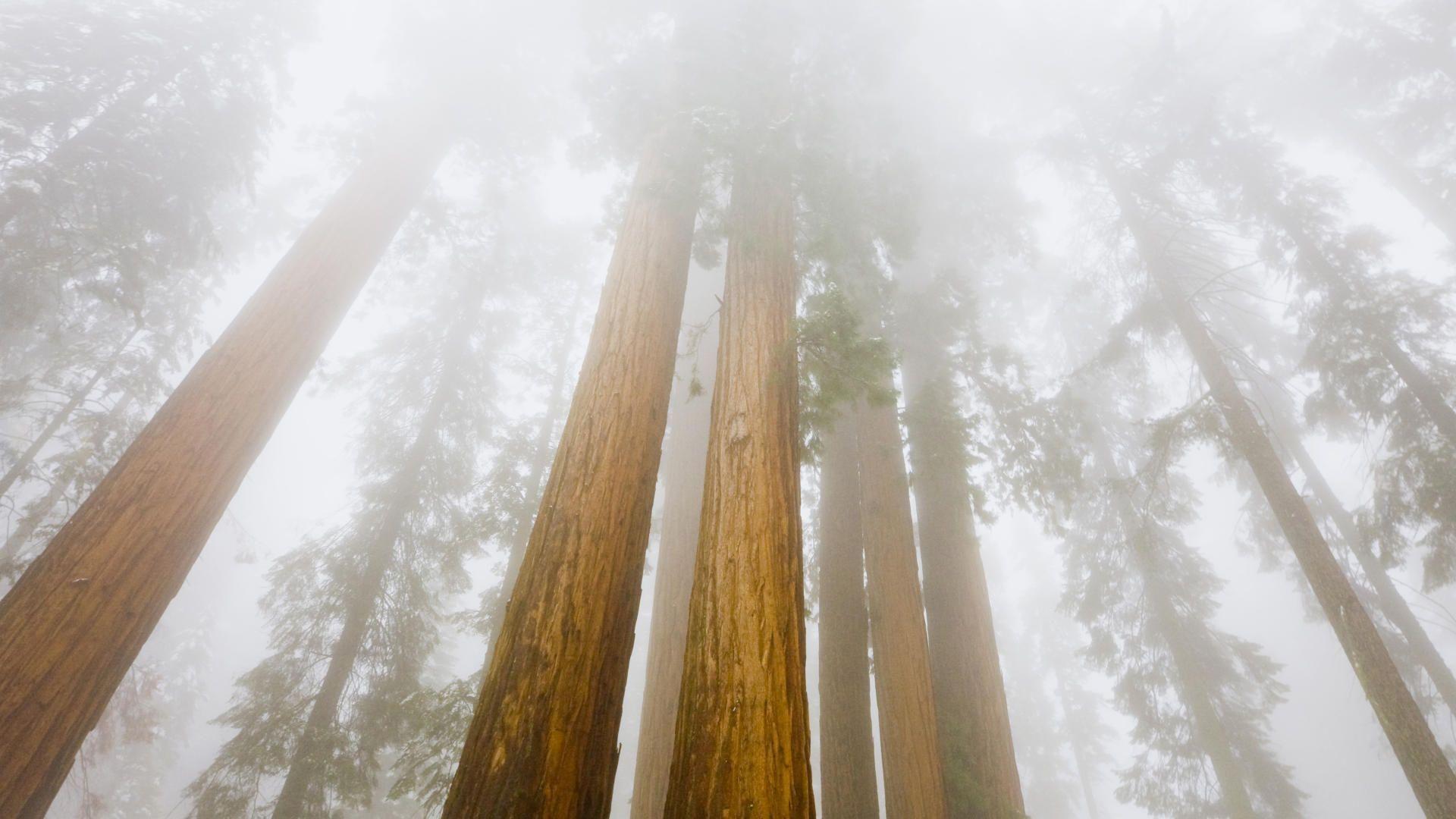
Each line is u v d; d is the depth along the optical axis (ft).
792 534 14.97
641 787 26.96
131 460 21.18
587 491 15.61
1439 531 28.09
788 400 18.04
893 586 27.86
